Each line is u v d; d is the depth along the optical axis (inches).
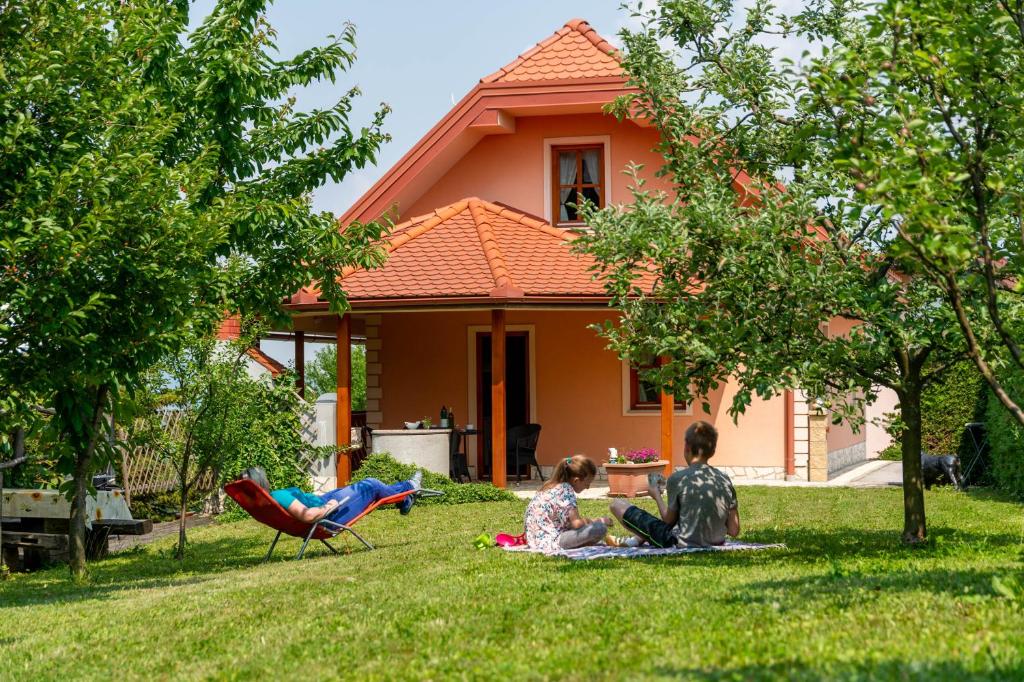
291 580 360.5
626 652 217.2
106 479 603.2
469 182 860.6
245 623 286.5
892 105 269.6
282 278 482.3
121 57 380.2
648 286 695.1
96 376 373.1
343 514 469.4
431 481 682.8
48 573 479.5
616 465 700.7
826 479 777.6
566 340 823.7
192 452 508.1
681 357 370.6
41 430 437.4
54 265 330.6
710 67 409.4
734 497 390.6
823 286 339.0
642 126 826.8
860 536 440.5
